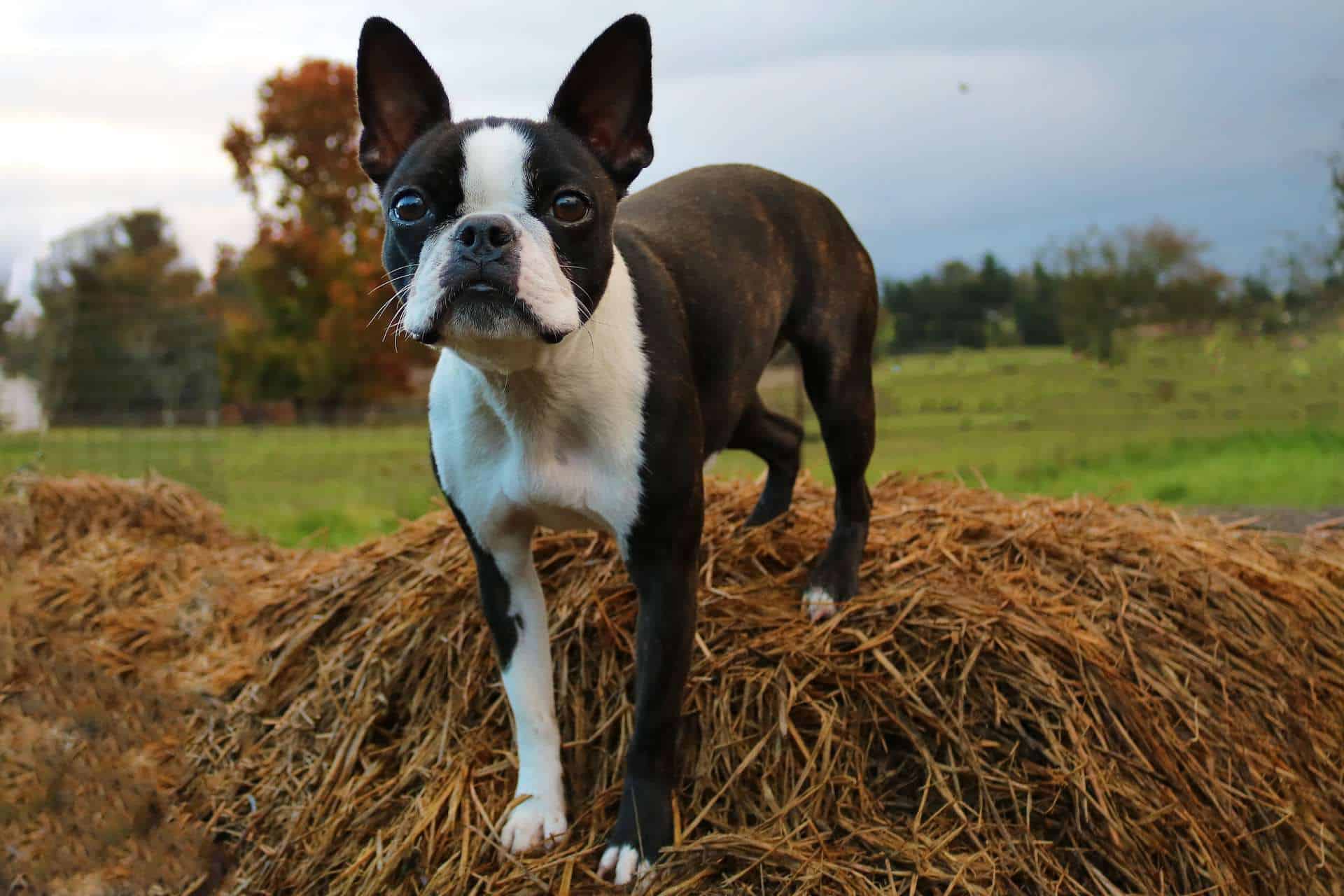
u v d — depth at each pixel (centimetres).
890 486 155
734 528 136
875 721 116
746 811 113
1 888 119
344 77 914
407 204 102
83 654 143
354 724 123
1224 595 128
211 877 120
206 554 170
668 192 124
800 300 128
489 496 111
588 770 117
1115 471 272
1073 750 114
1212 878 112
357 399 843
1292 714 123
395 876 113
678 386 110
